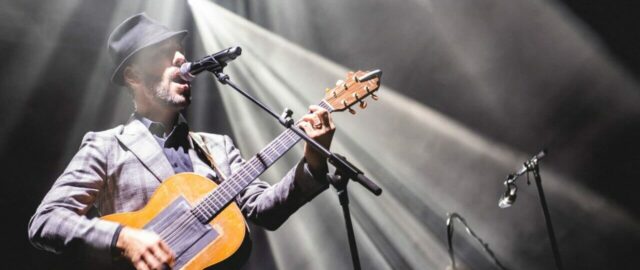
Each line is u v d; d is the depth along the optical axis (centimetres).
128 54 230
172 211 205
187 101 229
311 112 208
